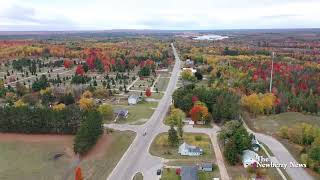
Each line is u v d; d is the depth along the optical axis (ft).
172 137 352.08
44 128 384.88
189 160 321.11
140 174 294.05
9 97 519.60
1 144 361.30
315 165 302.04
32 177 291.38
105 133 388.98
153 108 496.64
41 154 337.31
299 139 364.58
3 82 630.74
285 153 339.57
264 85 577.84
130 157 328.70
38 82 584.40
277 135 392.06
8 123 384.27
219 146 354.95
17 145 359.25
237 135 326.44
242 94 527.40
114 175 292.81
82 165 312.71
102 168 306.14
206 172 296.51
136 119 443.32
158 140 366.63
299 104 492.95
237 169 303.07
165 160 321.52
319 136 336.29
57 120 380.78
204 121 426.51
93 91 546.67
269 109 474.08
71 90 533.96
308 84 589.32
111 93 566.36
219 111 426.92
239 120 406.82
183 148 334.44
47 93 514.68
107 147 352.28
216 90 496.64
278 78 626.23
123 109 473.26
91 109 403.95
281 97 513.04
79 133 335.47
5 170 303.48
